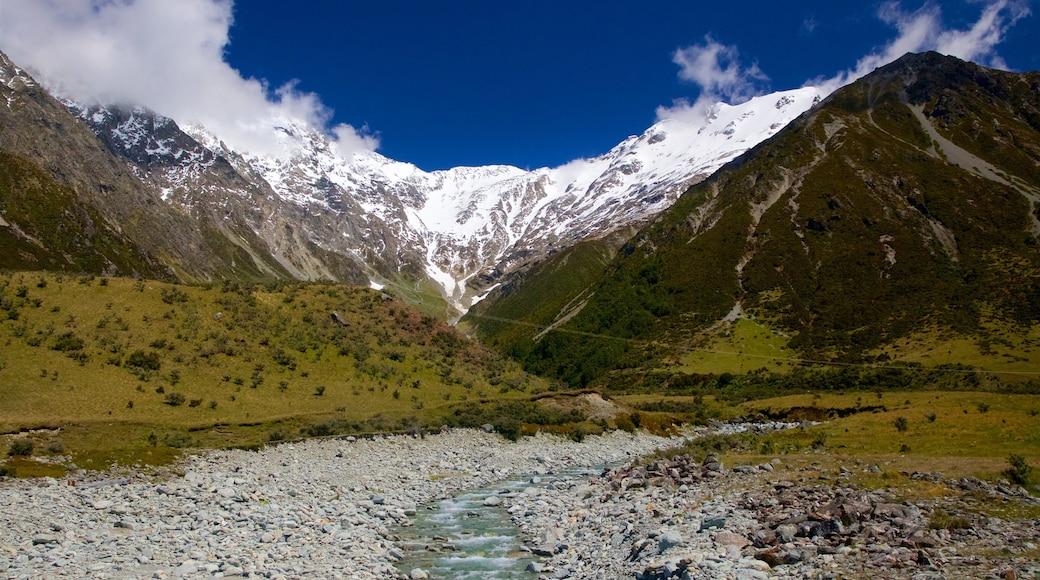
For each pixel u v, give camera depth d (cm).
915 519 2544
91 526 3138
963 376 13362
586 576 2608
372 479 5278
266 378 8619
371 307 12256
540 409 9575
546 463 6756
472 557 3095
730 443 6366
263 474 5100
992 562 1994
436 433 7762
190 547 2845
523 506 4331
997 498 2967
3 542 2738
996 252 19600
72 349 7631
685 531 2823
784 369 15925
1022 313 16100
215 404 7469
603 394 10756
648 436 9300
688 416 11044
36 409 6194
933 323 16662
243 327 9738
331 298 12125
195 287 10638
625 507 3662
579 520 3703
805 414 11025
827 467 4116
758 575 2022
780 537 2433
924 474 3569
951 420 6531
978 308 16825
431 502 4616
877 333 16988
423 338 11900
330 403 8400
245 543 2967
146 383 7506
